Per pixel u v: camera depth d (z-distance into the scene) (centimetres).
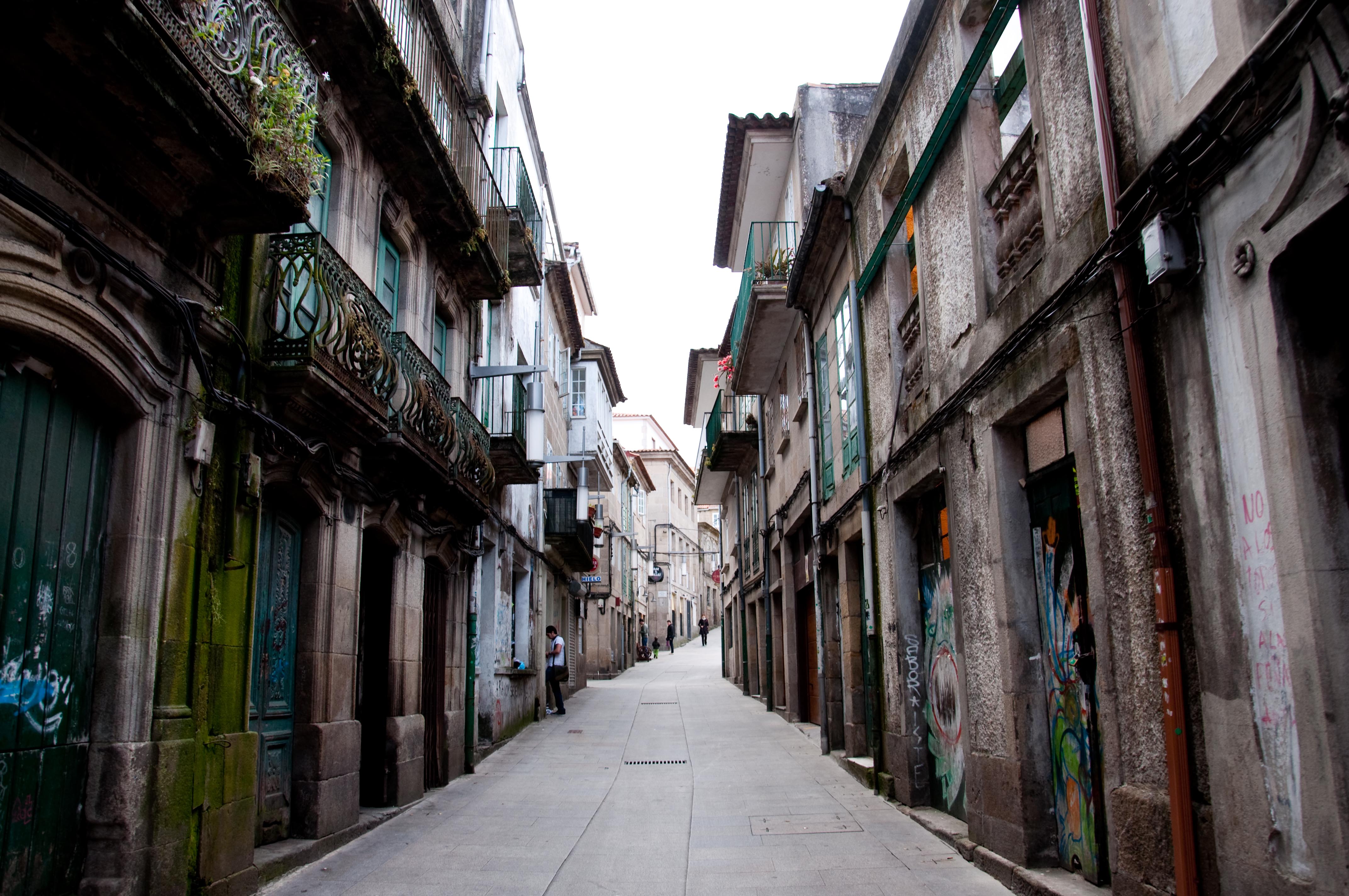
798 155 1499
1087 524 480
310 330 653
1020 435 630
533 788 996
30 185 421
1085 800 536
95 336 469
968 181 683
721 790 970
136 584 500
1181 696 389
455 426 996
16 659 427
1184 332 391
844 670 1140
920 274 817
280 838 679
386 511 868
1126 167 435
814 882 603
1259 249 337
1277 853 330
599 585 3014
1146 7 415
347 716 769
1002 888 574
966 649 693
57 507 459
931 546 844
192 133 477
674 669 3741
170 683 520
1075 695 550
